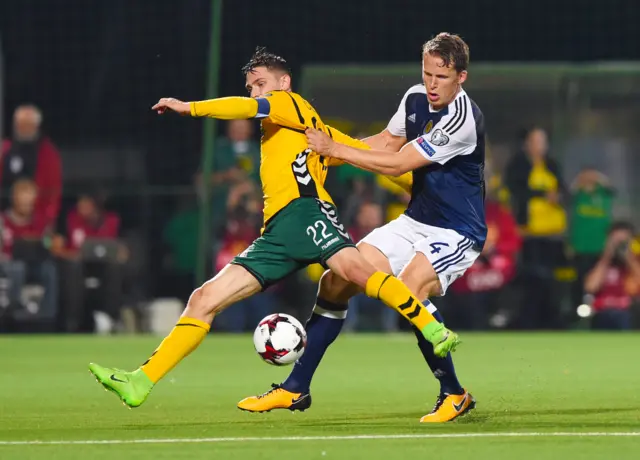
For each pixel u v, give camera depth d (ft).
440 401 75.56
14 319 185.98
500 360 133.59
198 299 73.77
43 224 186.60
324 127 78.33
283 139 75.77
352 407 85.05
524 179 189.16
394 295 72.23
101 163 235.20
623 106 201.67
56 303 186.91
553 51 243.60
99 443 63.93
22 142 189.37
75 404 88.38
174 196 216.33
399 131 81.35
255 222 188.44
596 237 190.29
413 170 79.71
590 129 201.77
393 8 245.24
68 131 246.47
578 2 243.19
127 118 246.27
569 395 93.45
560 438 65.05
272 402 77.71
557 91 201.98
